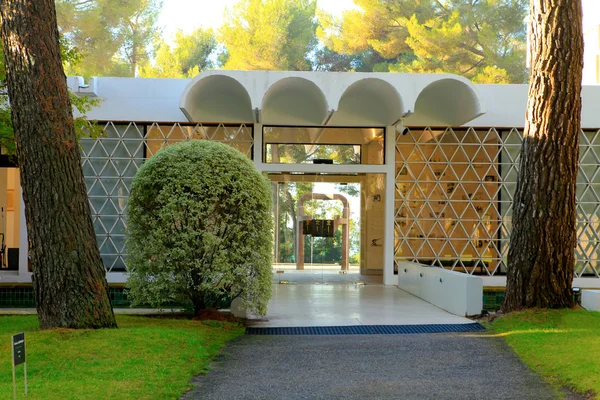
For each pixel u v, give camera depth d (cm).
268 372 649
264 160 1470
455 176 1503
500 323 912
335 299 1239
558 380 612
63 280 776
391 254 1486
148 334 756
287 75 1293
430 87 1388
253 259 933
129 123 1467
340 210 1538
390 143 1478
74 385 554
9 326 848
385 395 566
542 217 956
